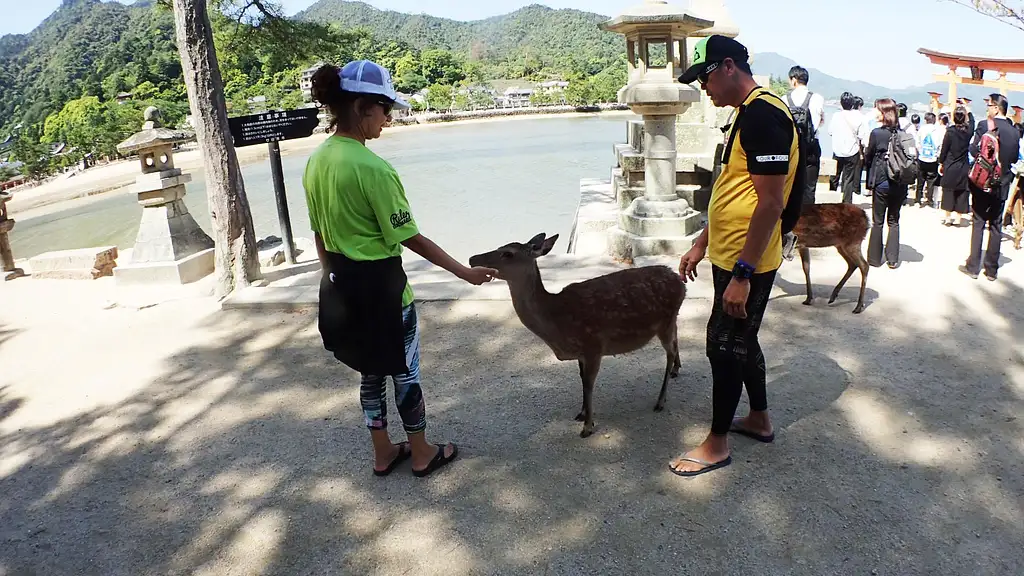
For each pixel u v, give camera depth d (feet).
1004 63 44.70
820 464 10.66
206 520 10.43
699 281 20.42
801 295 18.92
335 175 9.00
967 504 9.50
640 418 12.62
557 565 8.79
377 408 10.82
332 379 15.66
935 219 29.35
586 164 81.87
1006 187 19.74
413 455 11.07
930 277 19.93
